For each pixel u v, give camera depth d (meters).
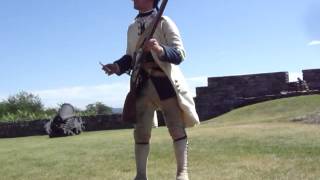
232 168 7.41
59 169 8.55
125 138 15.71
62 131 26.14
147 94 4.90
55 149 12.99
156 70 4.83
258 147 10.02
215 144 11.12
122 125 34.91
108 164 8.82
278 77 35.62
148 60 4.84
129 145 12.66
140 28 4.95
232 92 35.97
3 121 37.12
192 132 15.28
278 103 26.64
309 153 8.65
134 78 4.88
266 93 35.72
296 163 7.56
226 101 35.78
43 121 36.19
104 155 10.47
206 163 8.10
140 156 5.09
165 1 4.70
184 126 4.95
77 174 7.80
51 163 9.57
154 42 4.60
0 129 36.31
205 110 36.12
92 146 13.04
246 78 35.94
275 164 7.59
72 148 12.84
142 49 4.79
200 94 36.31
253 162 7.95
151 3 5.02
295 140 10.92
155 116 5.12
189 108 4.84
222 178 6.55
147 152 5.11
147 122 5.03
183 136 4.89
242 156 8.80
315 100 25.52
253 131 14.01
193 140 12.34
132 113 4.88
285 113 23.86
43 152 12.28
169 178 6.87
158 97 4.84
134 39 4.99
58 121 26.39
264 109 26.17
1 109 51.88
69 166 8.89
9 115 41.88
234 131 14.52
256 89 35.84
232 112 28.61
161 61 4.77
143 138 5.07
